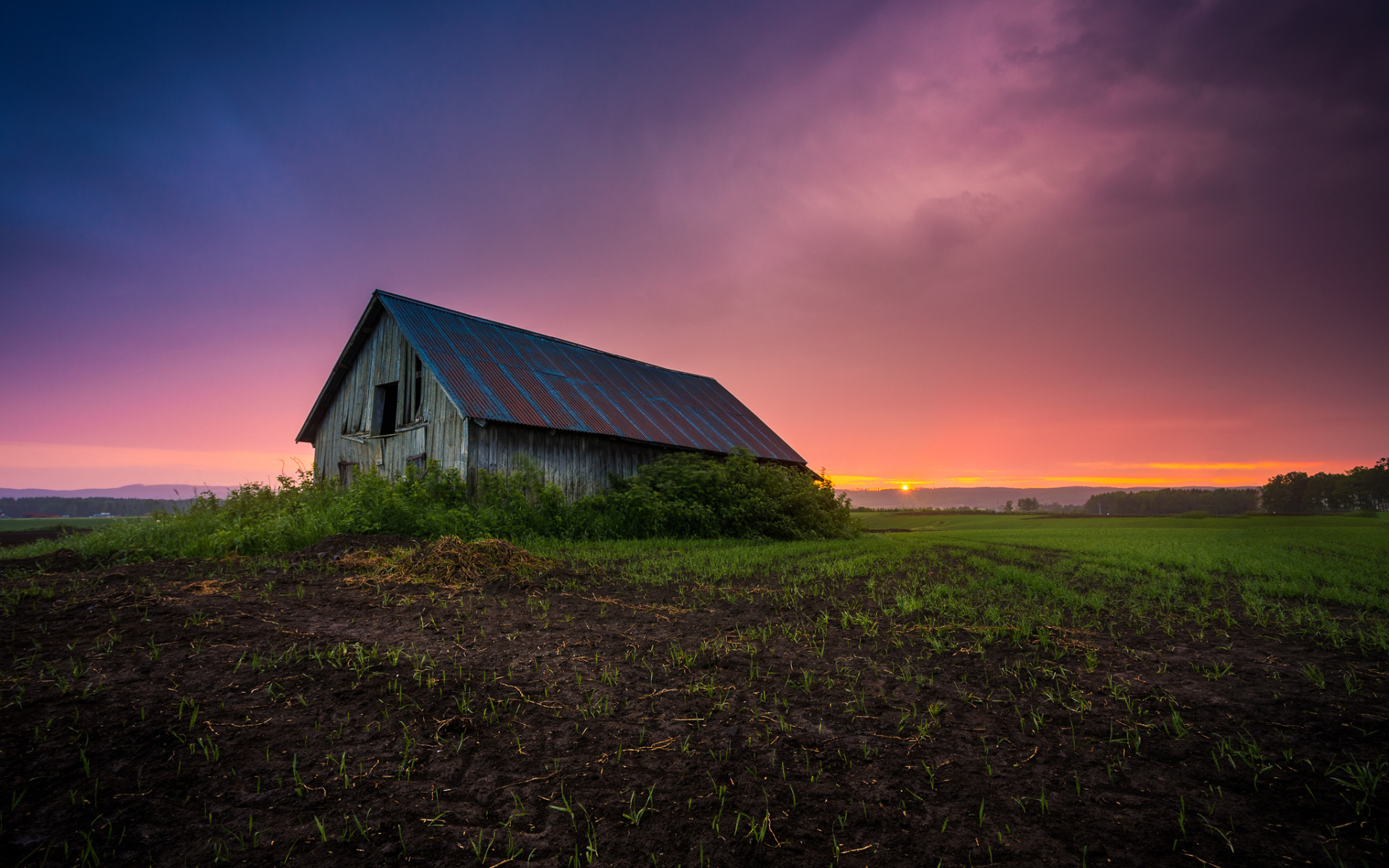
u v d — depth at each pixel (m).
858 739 3.52
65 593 6.43
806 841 2.57
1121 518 56.53
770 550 13.38
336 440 19.17
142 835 2.47
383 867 2.36
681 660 4.88
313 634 5.14
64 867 2.26
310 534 10.77
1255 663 4.85
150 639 4.82
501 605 6.70
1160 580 9.25
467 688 4.14
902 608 6.81
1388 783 2.92
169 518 13.31
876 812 2.78
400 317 16.72
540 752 3.32
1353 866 2.34
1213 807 2.79
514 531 13.60
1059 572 10.18
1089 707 3.97
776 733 3.60
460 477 14.30
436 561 8.42
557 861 2.44
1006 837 2.58
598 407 18.62
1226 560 11.78
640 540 15.00
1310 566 10.62
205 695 3.82
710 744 3.44
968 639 5.61
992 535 22.92
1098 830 2.63
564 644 5.29
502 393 15.97
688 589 8.11
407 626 5.66
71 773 2.85
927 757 3.32
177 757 3.08
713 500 17.48
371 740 3.37
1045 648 5.29
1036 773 3.13
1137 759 3.27
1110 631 5.95
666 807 2.81
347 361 18.89
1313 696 4.09
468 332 18.59
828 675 4.62
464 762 3.19
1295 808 2.76
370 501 12.31
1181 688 4.30
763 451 23.17
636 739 3.51
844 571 9.76
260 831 2.55
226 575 7.76
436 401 15.72
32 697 3.61
